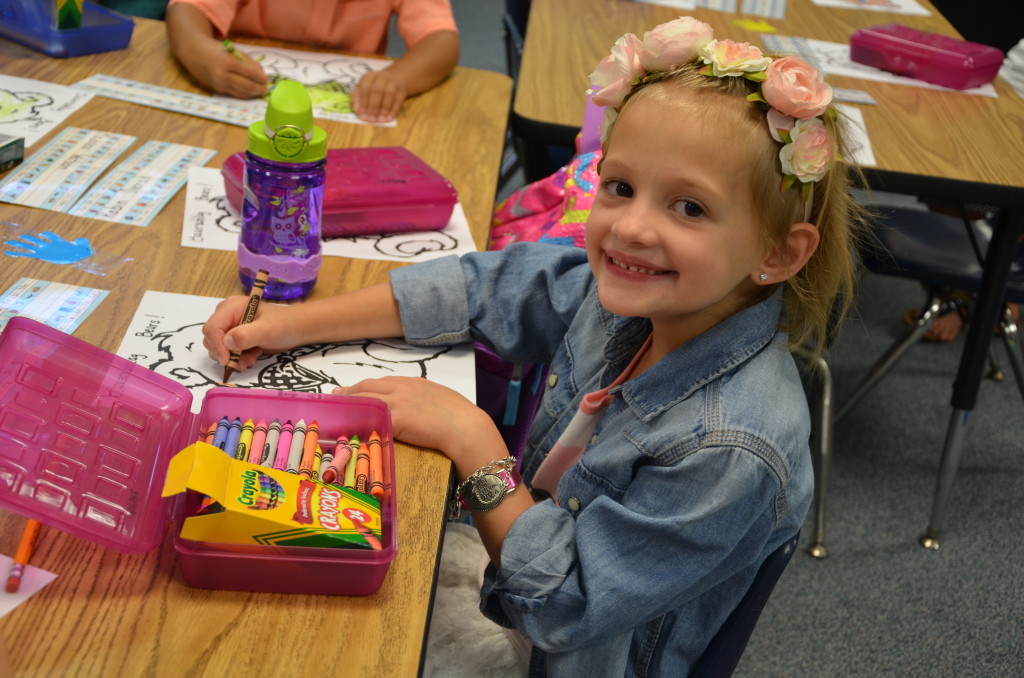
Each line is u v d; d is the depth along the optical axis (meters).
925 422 2.32
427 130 1.44
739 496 0.77
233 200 1.15
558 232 1.27
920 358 2.55
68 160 1.19
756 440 0.78
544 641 0.81
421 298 0.99
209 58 1.44
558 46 1.89
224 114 1.39
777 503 0.80
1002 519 2.05
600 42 1.94
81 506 0.64
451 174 1.32
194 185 1.19
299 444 0.76
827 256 0.87
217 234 1.10
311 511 0.66
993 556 1.96
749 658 1.67
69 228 1.05
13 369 0.72
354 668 0.61
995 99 1.89
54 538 0.67
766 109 0.77
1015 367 2.09
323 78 1.56
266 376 0.88
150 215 1.11
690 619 0.88
